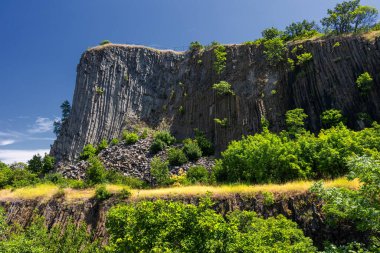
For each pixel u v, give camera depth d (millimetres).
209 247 9156
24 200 25891
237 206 19094
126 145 52625
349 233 14945
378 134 25000
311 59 46250
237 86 52812
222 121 47938
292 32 59656
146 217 10047
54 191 26594
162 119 60781
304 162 24188
